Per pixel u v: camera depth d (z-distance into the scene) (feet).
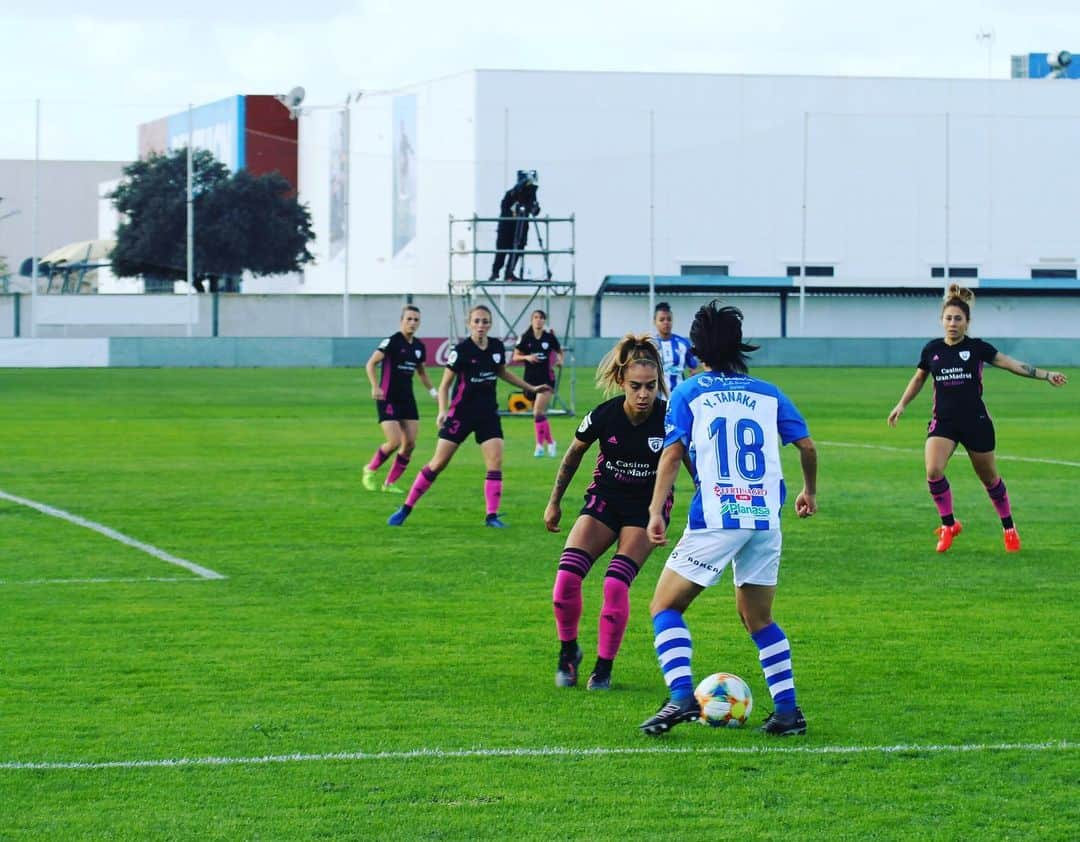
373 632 123.34
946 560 161.58
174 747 90.22
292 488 228.43
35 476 244.42
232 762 87.30
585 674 109.40
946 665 112.16
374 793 81.92
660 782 84.07
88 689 103.86
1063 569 155.94
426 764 87.15
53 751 89.20
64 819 77.71
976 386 166.61
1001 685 106.11
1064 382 165.99
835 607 134.92
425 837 75.31
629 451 104.78
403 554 165.17
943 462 166.09
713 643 118.93
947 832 76.28
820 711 99.09
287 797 81.20
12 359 648.79
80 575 150.92
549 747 90.63
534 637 121.80
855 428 357.20
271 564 158.30
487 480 187.52
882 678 108.06
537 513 199.62
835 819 78.13
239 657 114.01
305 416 386.73
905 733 93.91
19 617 128.98
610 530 106.73
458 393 186.39
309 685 105.40
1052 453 289.94
